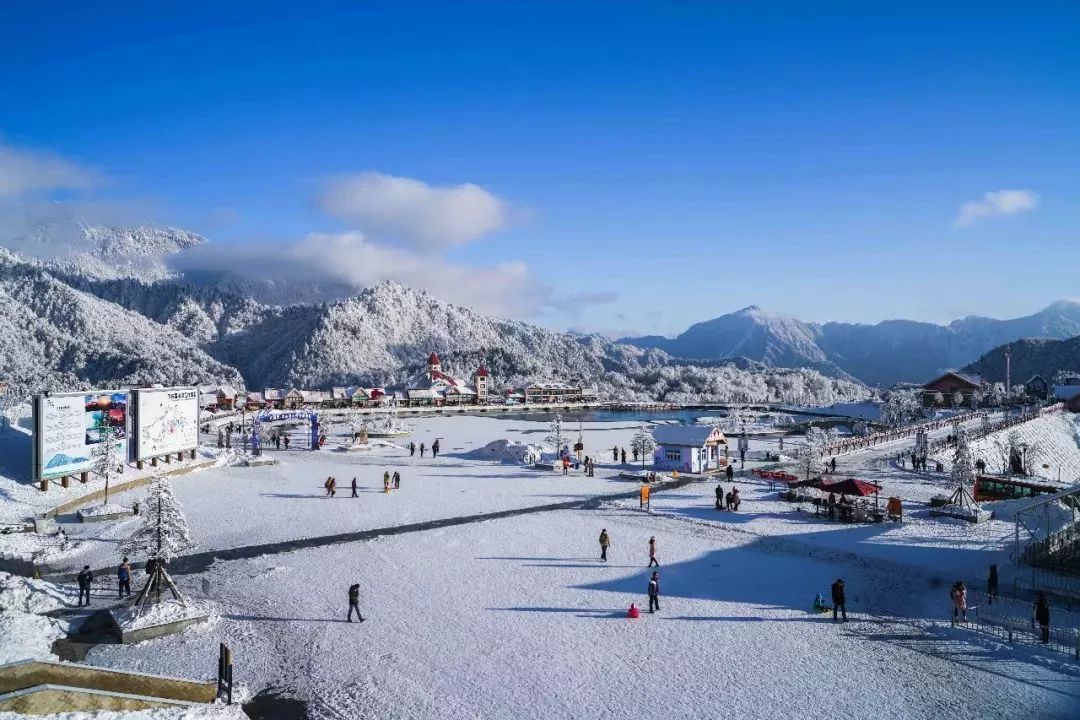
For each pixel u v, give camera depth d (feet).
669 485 198.80
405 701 69.56
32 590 97.25
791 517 155.12
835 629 88.79
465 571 113.39
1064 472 292.20
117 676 65.46
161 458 217.56
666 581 108.37
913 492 189.37
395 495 182.09
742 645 83.46
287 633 87.25
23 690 56.90
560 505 168.76
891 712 67.51
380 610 95.20
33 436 166.40
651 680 74.08
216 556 122.93
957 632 87.97
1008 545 129.70
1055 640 85.30
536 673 75.66
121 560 120.57
